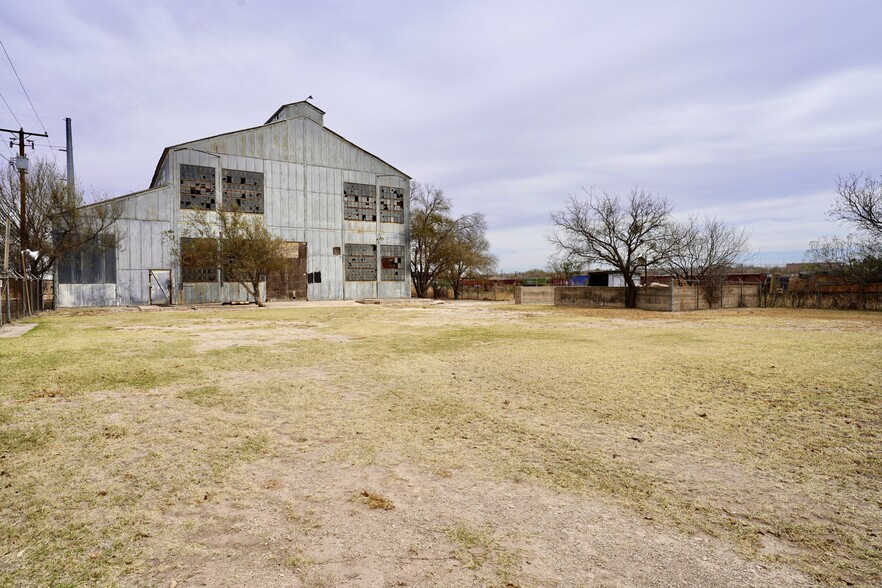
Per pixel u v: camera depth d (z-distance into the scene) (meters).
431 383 6.82
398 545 2.66
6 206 24.03
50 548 2.59
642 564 2.49
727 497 3.31
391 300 34.62
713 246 29.33
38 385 6.42
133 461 3.88
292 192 32.72
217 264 28.16
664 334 12.95
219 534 2.77
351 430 4.74
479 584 2.29
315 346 10.51
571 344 10.86
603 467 3.84
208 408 5.48
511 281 52.06
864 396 5.98
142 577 2.34
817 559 2.55
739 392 6.25
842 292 24.31
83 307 25.55
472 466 3.85
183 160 28.78
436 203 43.12
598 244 26.48
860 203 24.41
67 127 33.69
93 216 25.41
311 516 3.00
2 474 3.58
